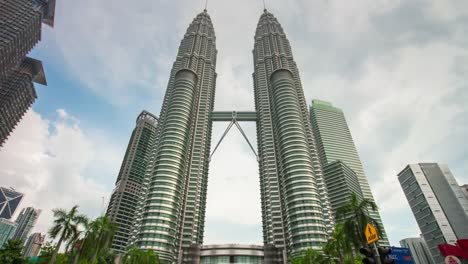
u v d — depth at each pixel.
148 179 159.50
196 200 165.00
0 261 60.34
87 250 52.12
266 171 174.50
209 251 109.50
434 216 135.88
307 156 149.62
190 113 183.88
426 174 150.88
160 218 128.88
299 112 176.25
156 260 81.69
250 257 107.25
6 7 193.12
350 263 52.69
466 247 33.03
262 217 168.38
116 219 193.75
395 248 55.50
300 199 132.00
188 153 178.00
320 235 118.25
